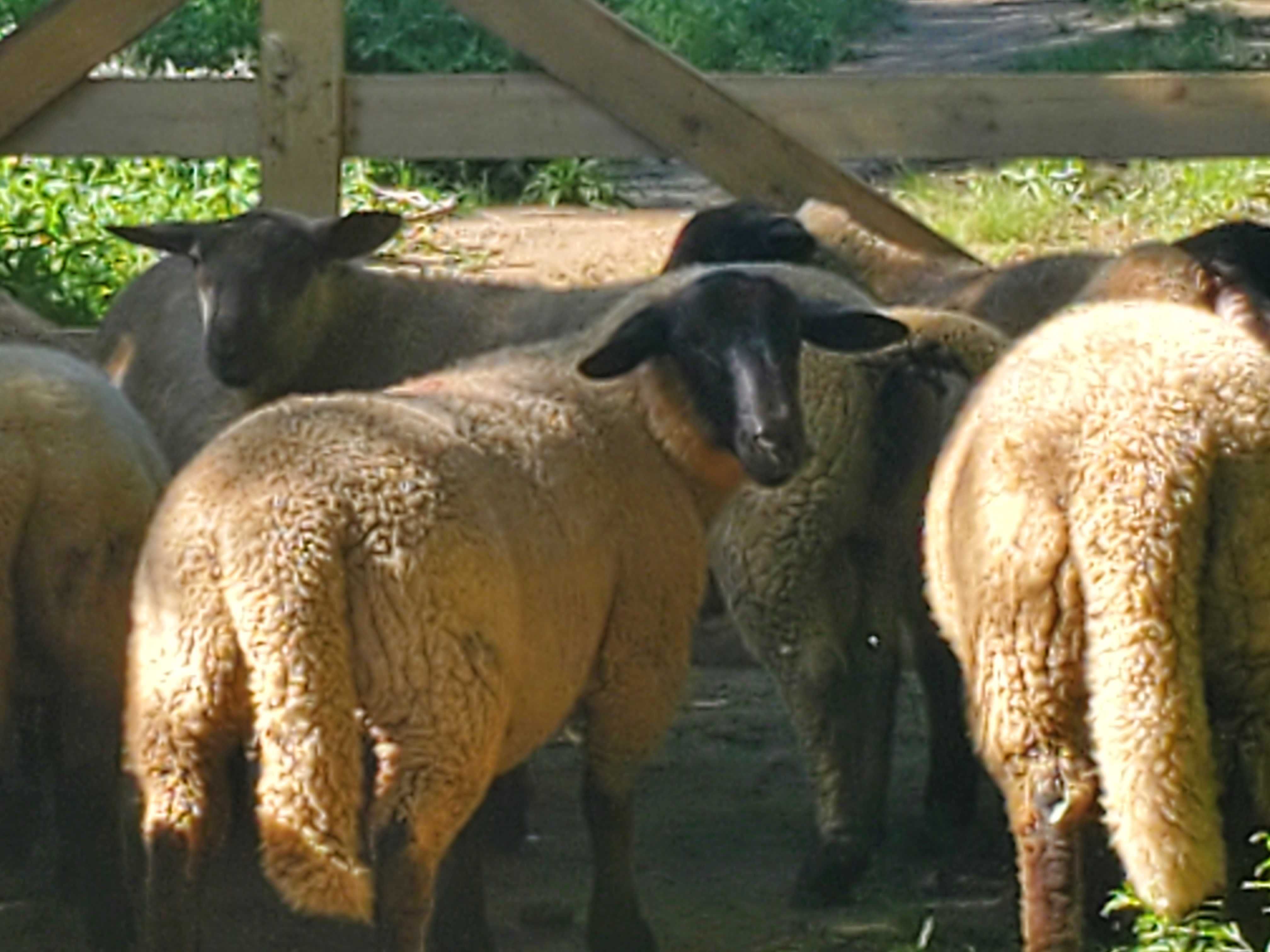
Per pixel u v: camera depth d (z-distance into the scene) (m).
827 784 5.00
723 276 4.74
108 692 4.68
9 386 4.62
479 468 4.34
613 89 5.96
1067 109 5.97
